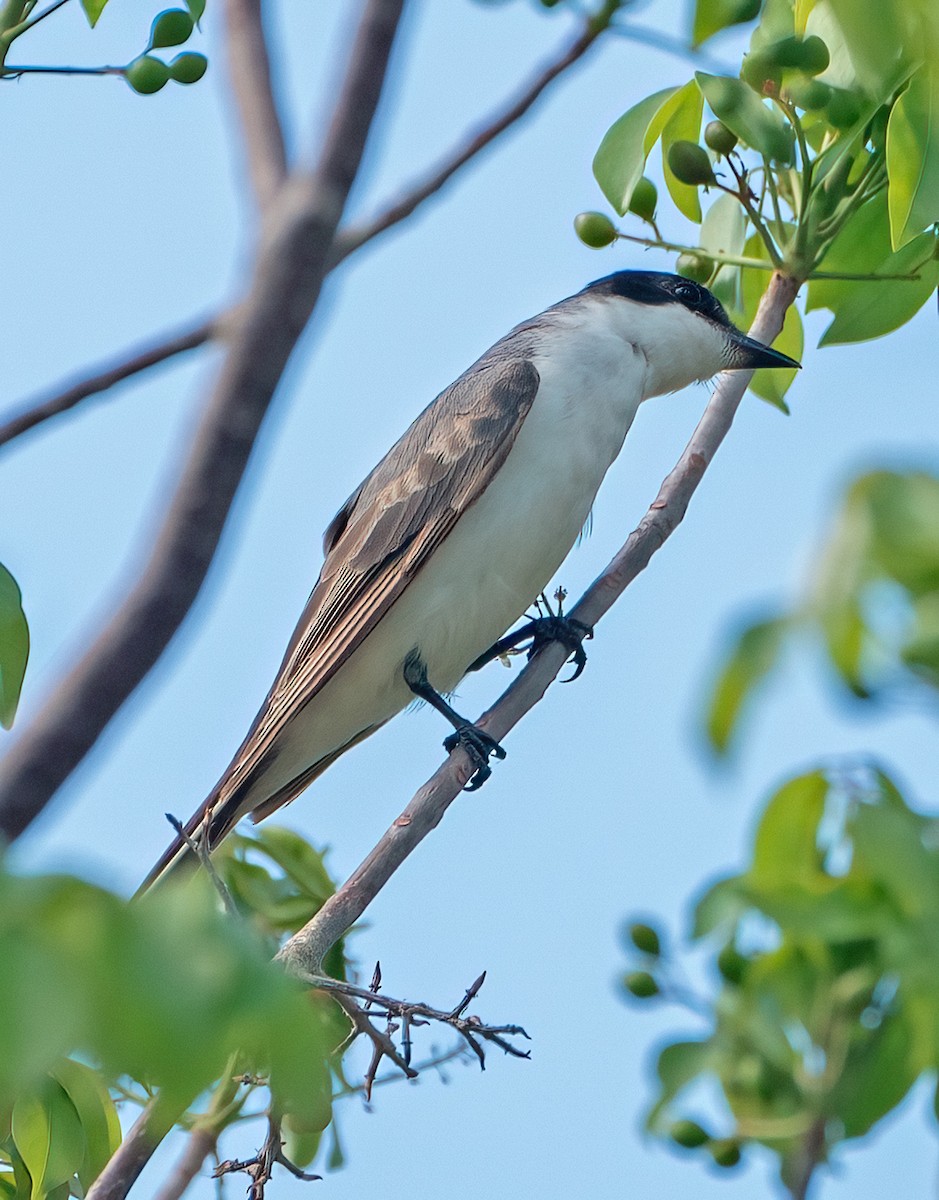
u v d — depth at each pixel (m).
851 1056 8.06
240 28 5.01
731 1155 8.55
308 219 4.37
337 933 7.45
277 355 4.20
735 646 6.00
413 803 7.91
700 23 8.34
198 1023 2.93
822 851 7.87
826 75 8.96
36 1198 6.34
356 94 4.55
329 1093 6.66
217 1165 7.02
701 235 10.35
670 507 9.54
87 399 5.12
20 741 3.55
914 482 6.17
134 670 3.68
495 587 10.73
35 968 2.89
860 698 6.16
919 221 7.24
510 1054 6.79
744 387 9.78
